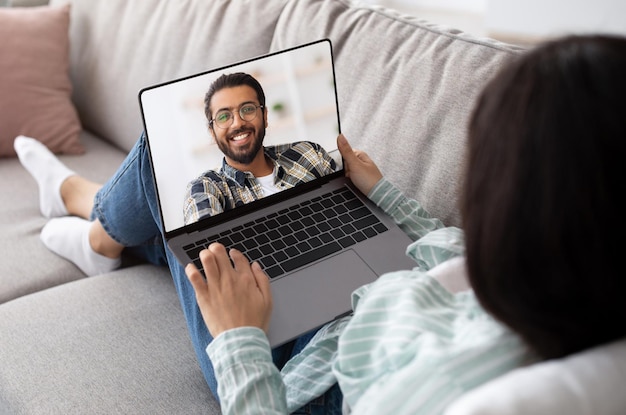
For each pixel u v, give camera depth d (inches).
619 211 22.9
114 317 51.5
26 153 68.2
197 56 67.4
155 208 50.7
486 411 22.0
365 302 33.5
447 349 27.8
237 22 65.1
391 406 26.6
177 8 70.6
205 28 67.3
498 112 24.7
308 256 42.9
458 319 31.4
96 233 58.4
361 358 32.2
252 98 45.0
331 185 47.7
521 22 148.9
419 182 50.0
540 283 23.8
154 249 58.1
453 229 41.6
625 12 132.6
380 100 53.6
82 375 46.1
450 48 50.8
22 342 49.2
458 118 48.4
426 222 46.0
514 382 22.9
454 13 168.6
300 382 37.7
